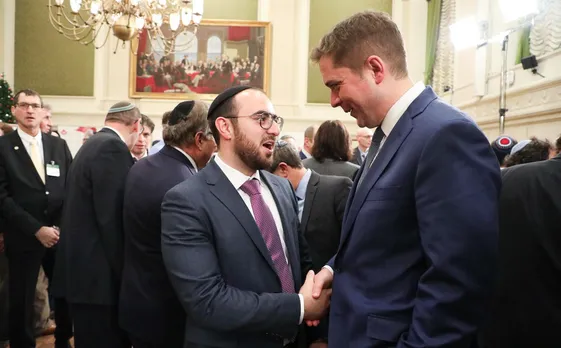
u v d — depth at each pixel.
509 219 1.69
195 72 10.53
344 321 1.31
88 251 2.36
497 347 1.67
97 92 10.54
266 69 10.55
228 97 1.65
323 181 2.63
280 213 1.76
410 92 1.31
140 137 4.29
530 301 1.61
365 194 1.29
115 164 2.35
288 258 1.72
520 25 6.00
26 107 3.68
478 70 7.30
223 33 10.56
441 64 9.22
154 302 2.05
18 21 10.55
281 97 10.60
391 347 1.21
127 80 10.55
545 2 5.70
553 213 1.60
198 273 1.50
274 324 1.48
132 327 2.08
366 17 1.30
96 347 2.36
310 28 10.68
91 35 10.49
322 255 2.54
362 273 1.28
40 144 3.83
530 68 5.85
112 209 2.32
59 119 10.44
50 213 3.69
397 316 1.22
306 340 1.82
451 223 1.12
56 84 10.55
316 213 2.56
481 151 1.16
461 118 1.20
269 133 1.63
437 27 9.41
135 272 2.09
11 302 3.43
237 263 1.57
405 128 1.26
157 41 10.48
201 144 2.14
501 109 6.05
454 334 1.11
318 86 10.62
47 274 3.85
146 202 2.04
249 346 1.56
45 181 3.73
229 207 1.61
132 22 6.48
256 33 10.58
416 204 1.19
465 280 1.10
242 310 1.47
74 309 2.39
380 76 1.28
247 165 1.66
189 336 1.62
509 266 1.66
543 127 5.68
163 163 2.11
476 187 1.12
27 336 3.44
